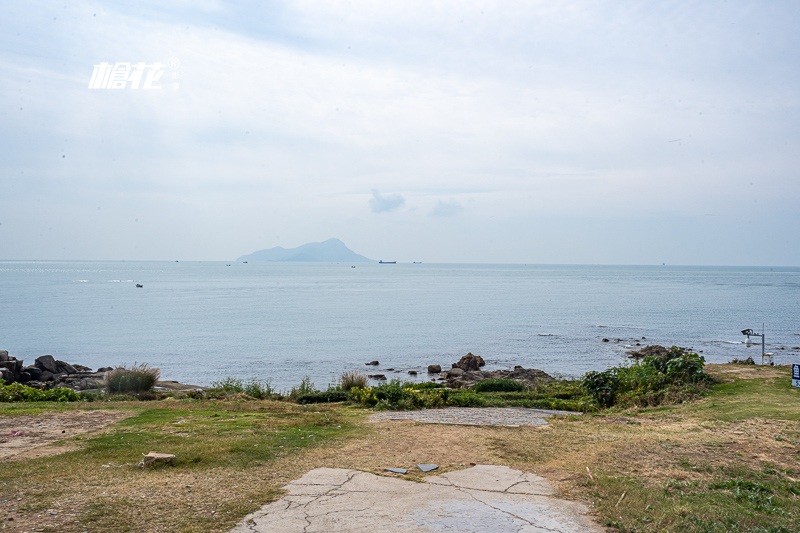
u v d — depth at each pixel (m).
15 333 53.94
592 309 82.50
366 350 45.16
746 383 16.77
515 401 16.92
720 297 109.38
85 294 110.06
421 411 14.94
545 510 6.53
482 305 90.31
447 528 5.87
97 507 6.34
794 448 9.78
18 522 5.83
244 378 33.34
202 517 6.09
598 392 17.36
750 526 6.31
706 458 9.19
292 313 75.94
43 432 10.65
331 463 8.52
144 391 19.86
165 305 87.06
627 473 8.37
